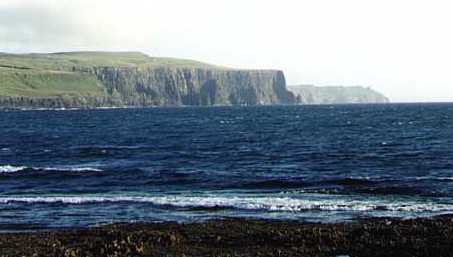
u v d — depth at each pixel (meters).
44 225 26.12
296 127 120.62
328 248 20.17
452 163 51.84
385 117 166.25
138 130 117.81
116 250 20.25
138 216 27.91
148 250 20.36
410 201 31.64
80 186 40.25
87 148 74.50
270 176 44.50
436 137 84.62
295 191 36.03
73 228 25.45
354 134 95.25
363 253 19.42
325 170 48.97
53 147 77.19
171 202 31.22
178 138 92.44
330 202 31.03
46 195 35.75
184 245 21.05
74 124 149.12
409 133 94.88
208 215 27.86
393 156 58.91
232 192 36.41
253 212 28.41
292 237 21.69
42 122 163.12
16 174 45.78
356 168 49.97
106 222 26.72
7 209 29.94
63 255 19.50
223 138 90.88
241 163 55.44
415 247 19.64
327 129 111.31
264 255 19.45
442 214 27.27
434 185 37.69
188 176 44.44
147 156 63.84
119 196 34.53
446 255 18.80
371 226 23.06
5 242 21.61
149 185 40.34
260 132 105.31
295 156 61.19
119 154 66.50
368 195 33.97
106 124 146.88
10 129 126.75
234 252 19.95
